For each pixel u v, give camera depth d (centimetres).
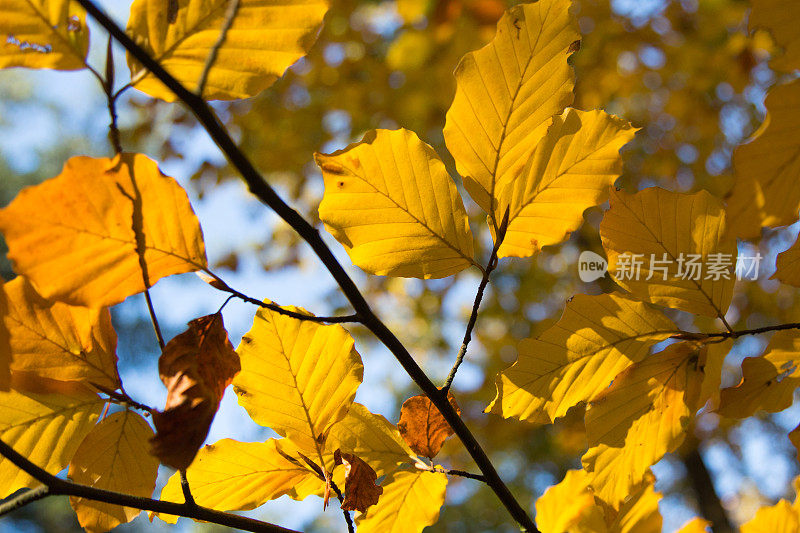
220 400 62
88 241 61
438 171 65
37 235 60
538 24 64
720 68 232
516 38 64
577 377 68
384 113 247
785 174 62
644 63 239
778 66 62
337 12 250
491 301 285
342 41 253
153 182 61
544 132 65
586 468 69
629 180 271
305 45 62
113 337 64
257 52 62
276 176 277
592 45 237
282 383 67
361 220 66
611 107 272
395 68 228
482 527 361
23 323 63
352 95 245
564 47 65
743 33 224
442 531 359
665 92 252
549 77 65
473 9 189
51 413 64
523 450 289
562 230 66
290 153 262
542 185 66
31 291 63
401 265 66
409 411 68
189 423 61
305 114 257
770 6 62
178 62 62
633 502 73
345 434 68
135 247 62
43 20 61
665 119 264
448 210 66
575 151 65
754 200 62
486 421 263
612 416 68
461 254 66
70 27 61
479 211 262
